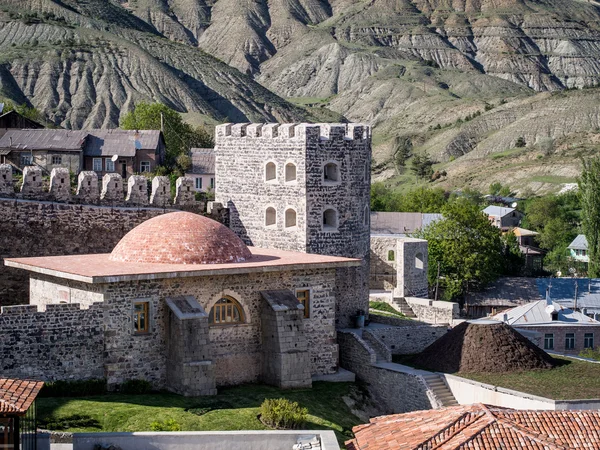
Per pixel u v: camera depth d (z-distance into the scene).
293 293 59.81
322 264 59.94
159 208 67.75
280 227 68.81
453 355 63.00
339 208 69.00
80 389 50.84
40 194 63.09
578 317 87.50
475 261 100.19
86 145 101.88
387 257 92.44
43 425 45.44
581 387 58.06
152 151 102.94
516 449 36.06
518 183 197.62
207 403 52.03
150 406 49.75
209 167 110.62
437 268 99.94
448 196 178.88
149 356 53.53
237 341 57.53
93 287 52.78
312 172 67.56
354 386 61.66
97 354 51.91
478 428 37.16
